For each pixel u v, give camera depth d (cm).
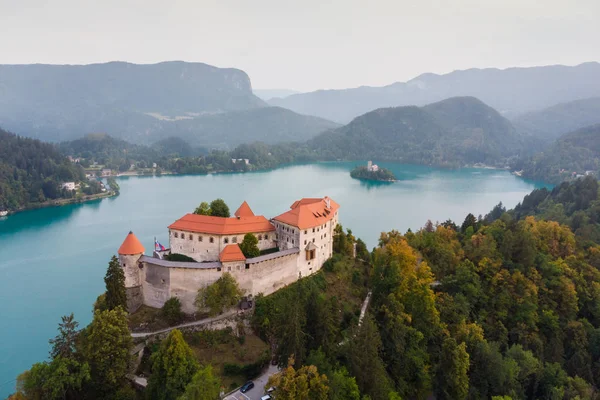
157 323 9062
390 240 13588
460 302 10938
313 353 7388
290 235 11231
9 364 10794
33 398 6681
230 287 9169
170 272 9438
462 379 8600
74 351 7581
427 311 10012
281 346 7669
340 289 11331
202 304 9206
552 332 10981
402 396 8381
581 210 18288
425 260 12950
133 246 9800
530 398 9688
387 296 10156
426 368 8900
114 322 7450
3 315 13075
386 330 9081
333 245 13300
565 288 11588
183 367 6888
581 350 10369
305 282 10875
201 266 9462
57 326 12494
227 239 10788
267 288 10300
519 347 9775
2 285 15300
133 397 7256
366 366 7431
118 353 7262
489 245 12912
